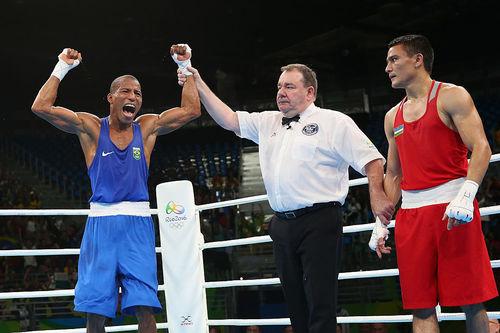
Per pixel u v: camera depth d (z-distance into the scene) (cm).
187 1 1542
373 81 1841
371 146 314
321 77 1914
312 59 1928
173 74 1883
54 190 1697
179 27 1659
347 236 1247
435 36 1775
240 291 1127
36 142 1862
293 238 316
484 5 1684
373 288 1107
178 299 474
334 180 319
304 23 1702
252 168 1766
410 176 305
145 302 341
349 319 406
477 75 1717
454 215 276
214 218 1468
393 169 328
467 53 1733
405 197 308
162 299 1147
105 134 358
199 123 1889
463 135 288
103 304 342
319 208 312
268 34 1753
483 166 281
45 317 1125
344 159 318
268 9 1609
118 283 354
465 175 297
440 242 294
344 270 1173
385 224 313
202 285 474
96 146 358
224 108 359
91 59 1748
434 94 300
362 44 1883
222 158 1822
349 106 1820
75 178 1753
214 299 1159
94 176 357
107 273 346
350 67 1888
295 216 316
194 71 370
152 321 351
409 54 306
